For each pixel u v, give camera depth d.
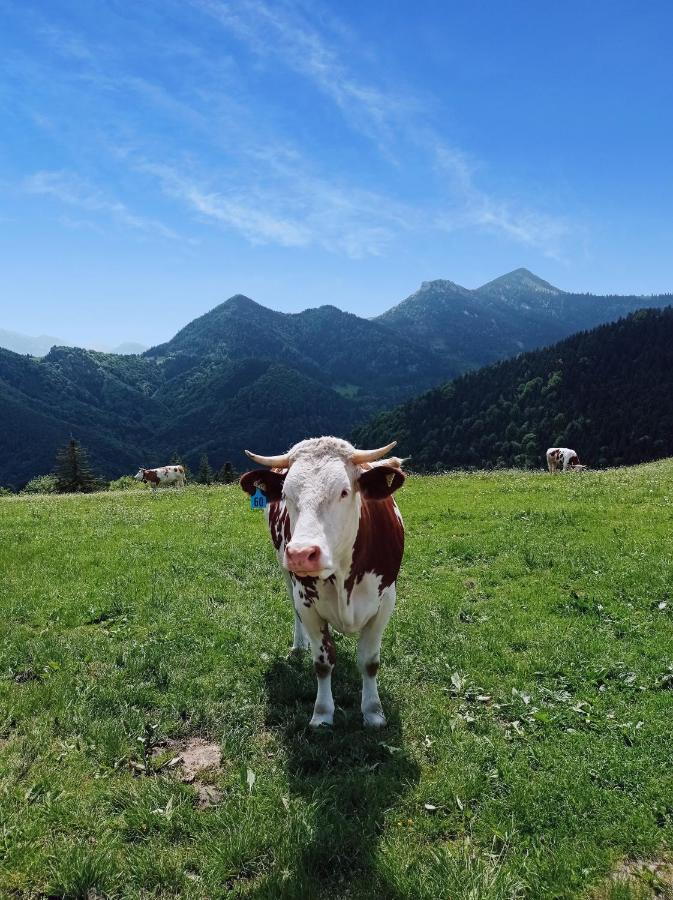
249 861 2.83
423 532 8.15
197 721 3.85
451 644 4.71
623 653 4.48
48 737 3.65
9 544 7.89
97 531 8.64
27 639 4.95
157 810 3.08
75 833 2.99
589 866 2.78
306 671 4.44
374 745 3.55
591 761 3.36
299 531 3.14
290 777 3.33
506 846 2.89
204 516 9.84
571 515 8.49
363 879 2.75
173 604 5.64
